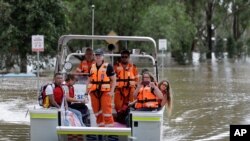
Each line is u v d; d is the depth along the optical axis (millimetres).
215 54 149125
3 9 71125
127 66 22938
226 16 142125
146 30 103375
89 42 97000
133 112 19266
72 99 21891
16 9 72500
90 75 21000
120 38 23656
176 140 26188
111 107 20906
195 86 58812
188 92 51719
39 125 19672
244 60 145375
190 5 130625
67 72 23375
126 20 104625
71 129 18828
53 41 73188
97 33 104562
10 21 72500
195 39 132375
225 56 157375
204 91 52938
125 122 21844
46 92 21000
